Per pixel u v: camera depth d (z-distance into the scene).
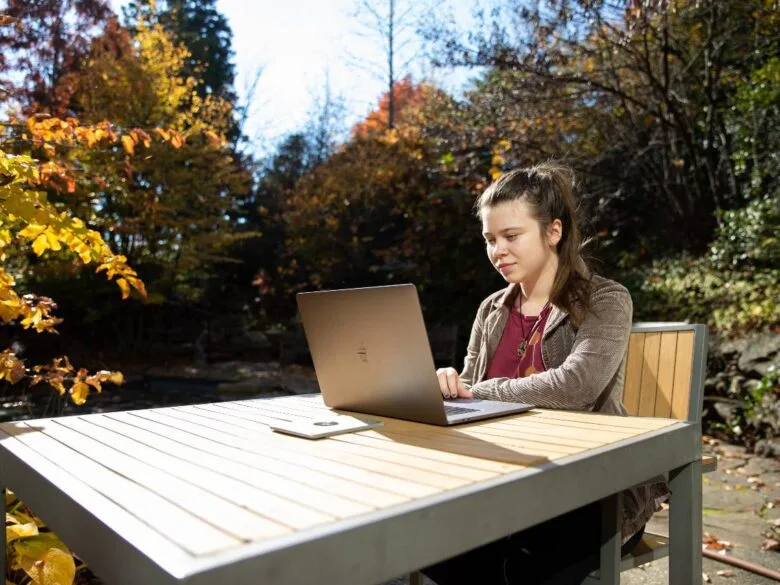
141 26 11.34
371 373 1.47
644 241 8.74
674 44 7.33
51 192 6.68
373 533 0.75
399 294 1.33
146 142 3.12
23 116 3.99
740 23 7.02
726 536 3.11
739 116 7.23
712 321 6.57
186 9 20.80
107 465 1.04
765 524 3.28
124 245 10.94
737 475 4.30
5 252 2.72
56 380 2.39
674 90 7.52
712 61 7.38
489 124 8.37
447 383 1.71
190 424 1.43
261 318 13.97
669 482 1.37
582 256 2.05
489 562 1.59
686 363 1.78
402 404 1.43
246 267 15.84
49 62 5.64
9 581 1.71
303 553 0.69
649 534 1.70
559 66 7.58
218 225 12.23
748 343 5.79
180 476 0.96
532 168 1.93
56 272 8.20
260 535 0.70
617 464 1.12
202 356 11.73
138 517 0.77
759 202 6.83
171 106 11.02
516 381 1.71
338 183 12.60
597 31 6.98
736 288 6.72
